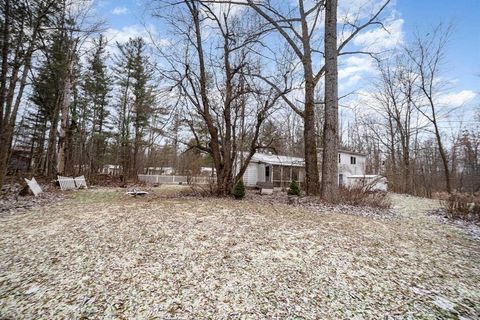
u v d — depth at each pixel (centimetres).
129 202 869
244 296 268
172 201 898
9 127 940
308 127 1055
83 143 2088
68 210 694
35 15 1038
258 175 2017
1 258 358
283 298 265
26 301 254
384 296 275
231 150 1161
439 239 512
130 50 2175
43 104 1712
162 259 354
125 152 2089
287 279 306
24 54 977
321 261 359
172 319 228
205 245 408
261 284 293
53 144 1625
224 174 1101
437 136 1941
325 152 909
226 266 336
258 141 1181
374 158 3148
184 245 406
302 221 582
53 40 1255
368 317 237
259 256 369
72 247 398
